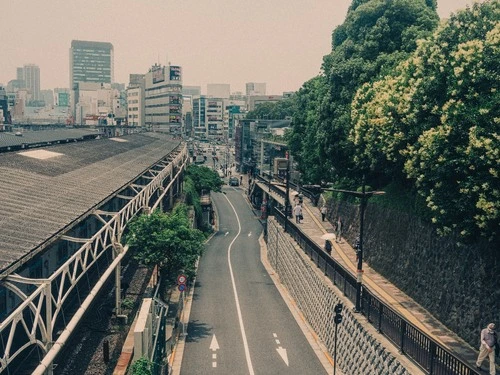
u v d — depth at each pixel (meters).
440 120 25.17
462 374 17.36
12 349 21.41
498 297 22.59
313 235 49.31
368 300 26.31
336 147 46.12
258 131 129.75
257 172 123.44
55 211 26.61
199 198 89.19
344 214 49.69
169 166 61.81
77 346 26.25
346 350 28.12
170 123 190.12
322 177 62.69
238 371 29.33
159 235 34.44
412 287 30.94
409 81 28.39
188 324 37.28
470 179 21.78
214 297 44.66
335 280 32.75
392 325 23.14
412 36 43.75
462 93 23.55
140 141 88.00
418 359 20.42
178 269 36.91
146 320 23.75
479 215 21.64
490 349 19.28
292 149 73.56
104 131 141.38
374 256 37.97
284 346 33.31
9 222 22.86
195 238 36.88
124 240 39.06
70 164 43.25
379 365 22.98
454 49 24.95
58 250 28.78
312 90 67.19
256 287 48.59
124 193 48.66
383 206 38.91
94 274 34.75
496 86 22.33
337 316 26.41
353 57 46.62
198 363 30.34
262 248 69.06
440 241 28.62
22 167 36.03
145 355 22.36
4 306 21.08
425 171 25.81
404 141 30.22
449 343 23.83
